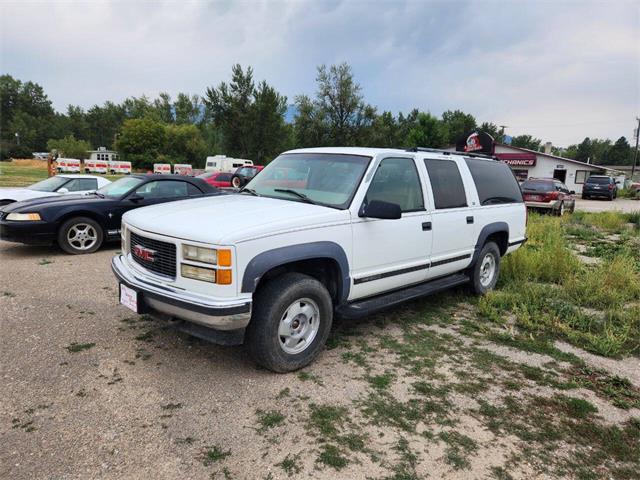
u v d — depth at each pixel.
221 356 3.82
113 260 4.08
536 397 3.41
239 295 3.15
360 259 3.96
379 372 3.69
